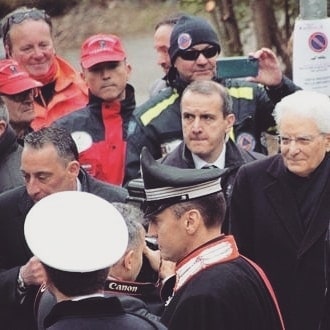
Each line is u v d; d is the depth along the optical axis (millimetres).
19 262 14422
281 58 27359
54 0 41969
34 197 14094
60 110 19328
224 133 16094
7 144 15805
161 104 17594
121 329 10562
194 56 17328
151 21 43156
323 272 14578
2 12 35969
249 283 11617
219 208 11789
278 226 14641
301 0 18141
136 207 14141
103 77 17859
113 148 17875
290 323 14594
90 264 10523
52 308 10984
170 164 16172
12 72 17469
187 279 11625
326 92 18094
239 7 29375
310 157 14445
